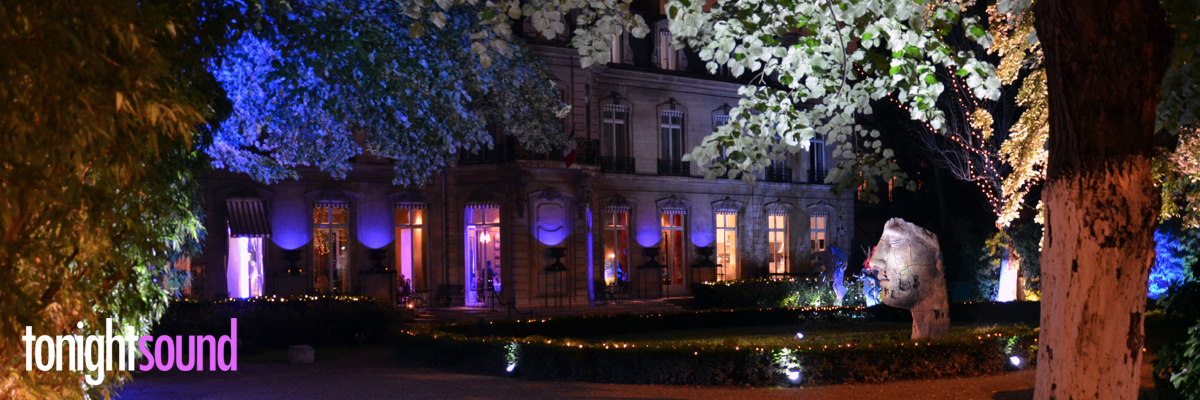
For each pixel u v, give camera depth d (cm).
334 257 2858
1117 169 489
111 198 437
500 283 2934
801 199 3700
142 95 426
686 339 1750
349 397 1066
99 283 482
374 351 1725
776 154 638
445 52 1073
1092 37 477
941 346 1220
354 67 1007
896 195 4072
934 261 1405
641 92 3281
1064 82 494
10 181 378
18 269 409
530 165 2831
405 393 1097
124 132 437
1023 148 1376
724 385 1151
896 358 1189
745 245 3522
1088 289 493
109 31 415
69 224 415
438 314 2744
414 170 1281
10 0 372
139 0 466
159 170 510
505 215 2902
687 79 3378
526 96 1295
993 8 1314
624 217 3250
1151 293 2372
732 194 3503
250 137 1262
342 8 973
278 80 1071
